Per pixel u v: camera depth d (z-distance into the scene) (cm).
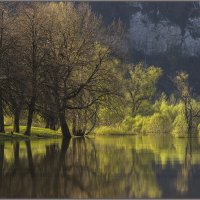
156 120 13175
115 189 2930
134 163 4162
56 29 8406
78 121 9706
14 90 7675
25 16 8062
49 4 8819
